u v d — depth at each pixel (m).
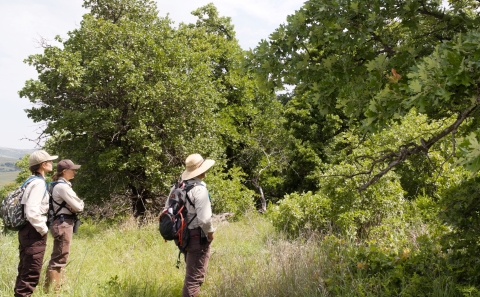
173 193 4.35
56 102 15.01
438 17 4.00
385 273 4.26
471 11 4.26
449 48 2.90
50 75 14.29
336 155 23.36
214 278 5.27
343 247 5.58
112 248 7.74
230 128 23.94
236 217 15.20
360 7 3.79
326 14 3.94
